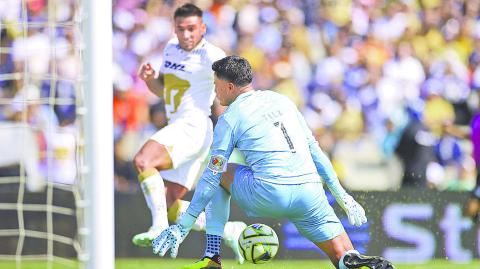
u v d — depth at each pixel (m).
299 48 49.28
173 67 28.05
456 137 45.31
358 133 47.31
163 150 27.23
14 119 41.34
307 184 20.50
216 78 21.41
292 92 48.09
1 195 35.28
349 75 48.69
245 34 48.94
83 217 20.16
